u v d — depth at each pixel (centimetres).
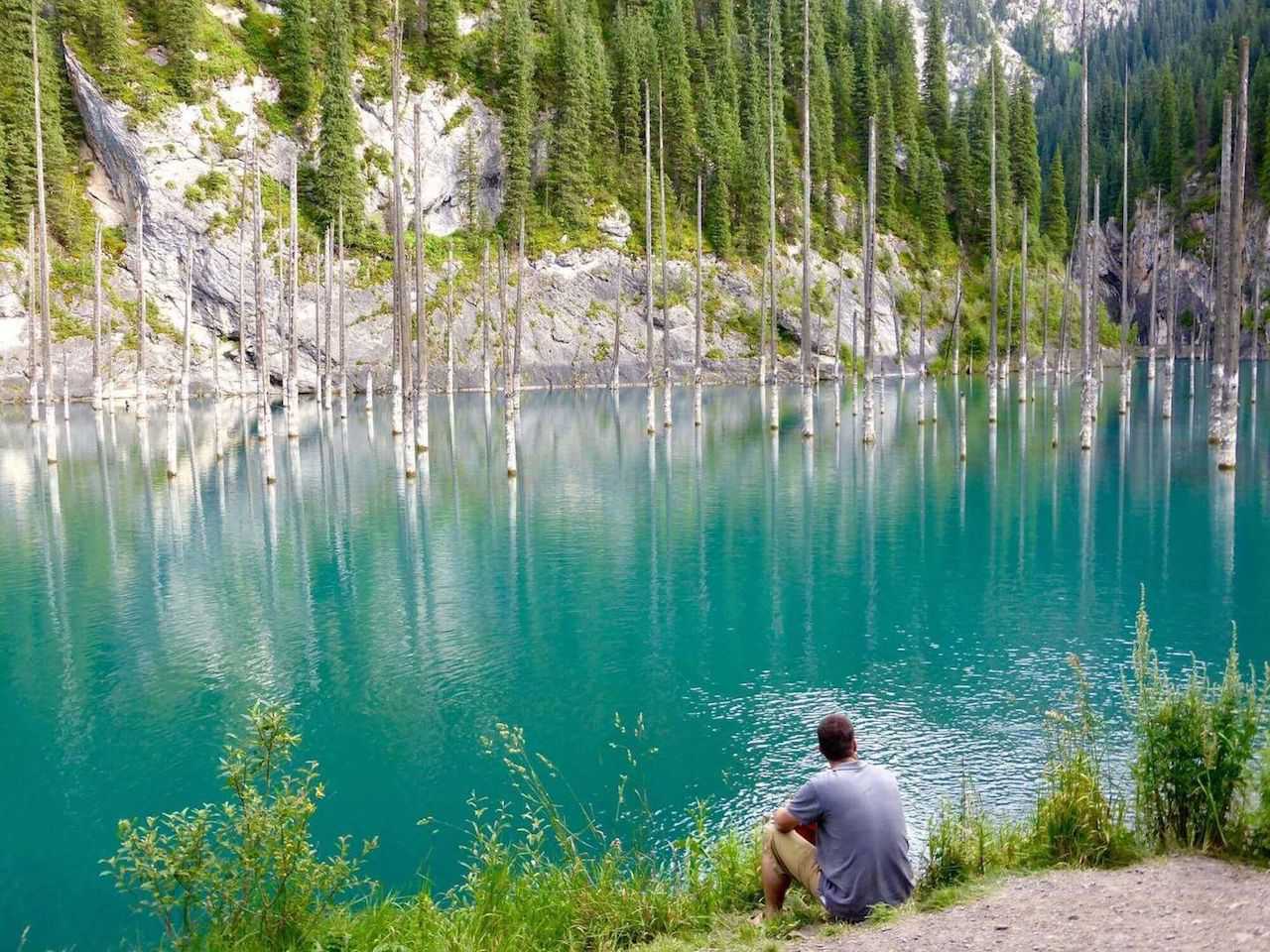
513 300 8438
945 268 10256
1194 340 11181
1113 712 1184
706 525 2519
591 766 1080
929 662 1407
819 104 10062
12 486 3291
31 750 1166
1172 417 5125
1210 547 2112
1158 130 13050
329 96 7694
